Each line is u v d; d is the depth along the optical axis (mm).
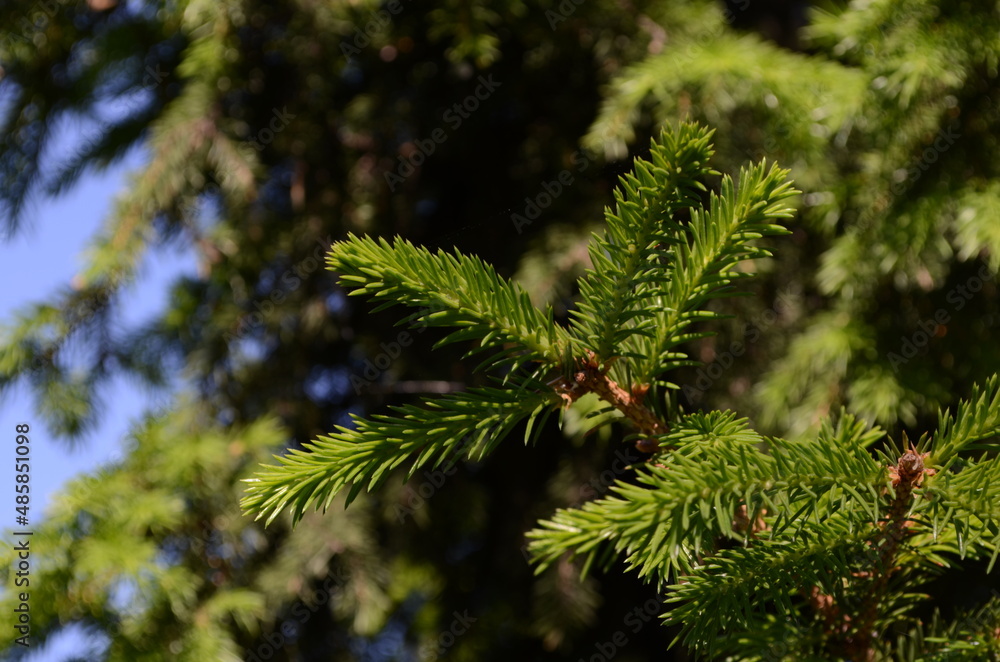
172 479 992
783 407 902
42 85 1124
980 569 784
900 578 510
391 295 481
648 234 478
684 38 1005
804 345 899
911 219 822
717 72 893
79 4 1080
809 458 468
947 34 795
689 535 468
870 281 858
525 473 1110
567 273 965
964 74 793
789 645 499
